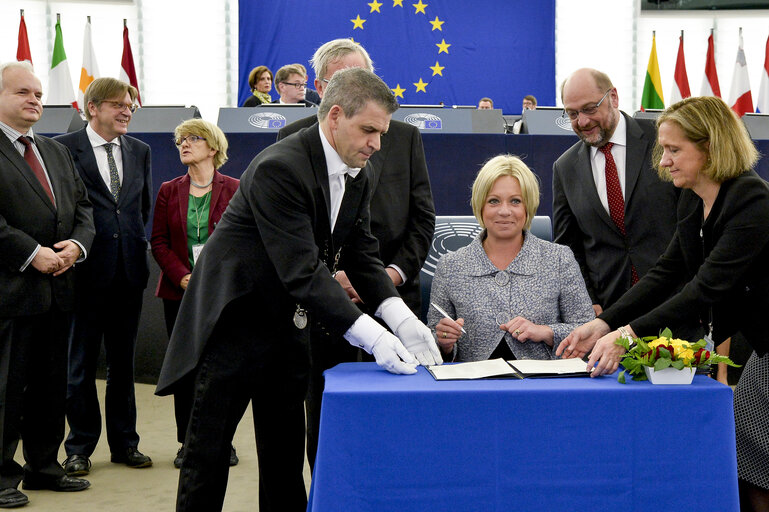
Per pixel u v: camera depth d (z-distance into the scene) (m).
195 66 10.48
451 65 10.52
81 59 10.32
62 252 3.22
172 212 3.85
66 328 3.34
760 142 4.93
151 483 3.44
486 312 2.49
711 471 1.85
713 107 2.19
